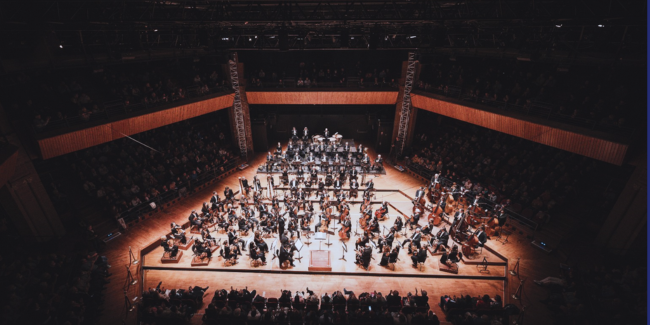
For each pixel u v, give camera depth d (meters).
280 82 26.67
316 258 17.11
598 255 16.12
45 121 16.16
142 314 13.33
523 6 13.73
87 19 13.05
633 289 13.26
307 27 17.58
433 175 23.62
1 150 13.55
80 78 19.66
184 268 16.64
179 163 23.25
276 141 31.69
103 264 15.82
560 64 15.49
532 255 16.78
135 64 22.38
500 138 23.36
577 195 18.30
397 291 13.98
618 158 15.70
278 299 14.26
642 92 16.52
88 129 17.58
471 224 18.67
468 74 23.84
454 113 23.47
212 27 16.52
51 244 16.70
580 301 13.42
